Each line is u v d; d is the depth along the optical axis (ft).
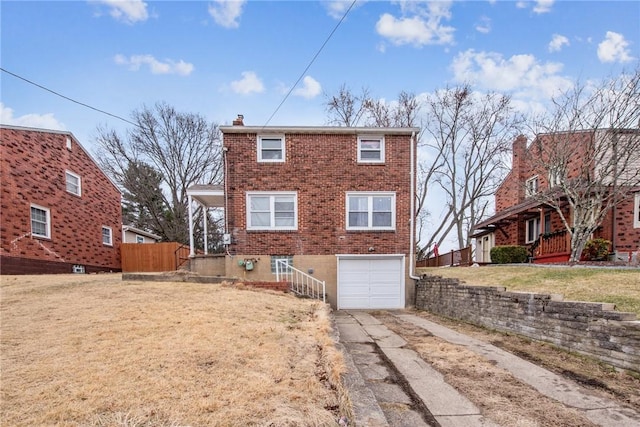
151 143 89.25
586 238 34.45
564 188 34.88
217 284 28.99
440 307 31.89
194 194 42.73
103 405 8.29
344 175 39.09
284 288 30.35
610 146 34.83
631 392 12.17
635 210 39.11
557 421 10.14
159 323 15.83
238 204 38.34
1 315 17.10
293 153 38.91
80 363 10.90
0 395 8.70
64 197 46.09
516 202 59.93
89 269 51.21
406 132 39.45
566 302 17.10
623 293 18.75
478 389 12.53
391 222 39.34
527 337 19.84
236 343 13.48
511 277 28.63
